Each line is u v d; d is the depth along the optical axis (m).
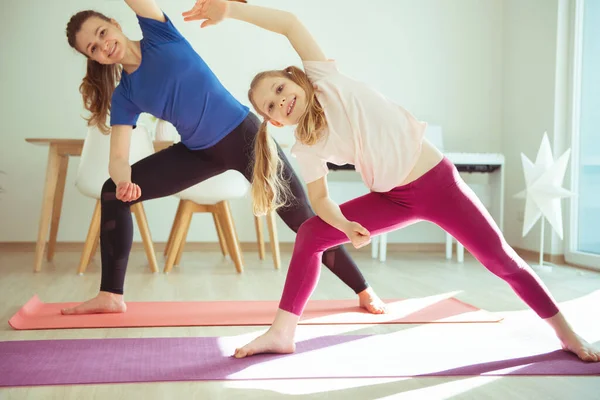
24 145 5.21
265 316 2.59
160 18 2.61
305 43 2.09
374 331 2.33
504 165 5.35
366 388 1.64
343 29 5.57
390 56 5.62
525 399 1.54
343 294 3.20
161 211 5.32
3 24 5.18
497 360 1.90
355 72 5.59
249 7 2.12
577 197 4.54
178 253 4.44
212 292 3.26
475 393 1.59
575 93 4.58
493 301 3.00
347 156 1.98
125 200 2.48
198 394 1.58
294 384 1.67
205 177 2.82
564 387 1.64
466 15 5.68
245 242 5.42
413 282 3.67
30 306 2.71
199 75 2.64
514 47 5.43
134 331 2.32
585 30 4.51
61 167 4.54
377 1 5.59
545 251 4.73
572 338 1.96
